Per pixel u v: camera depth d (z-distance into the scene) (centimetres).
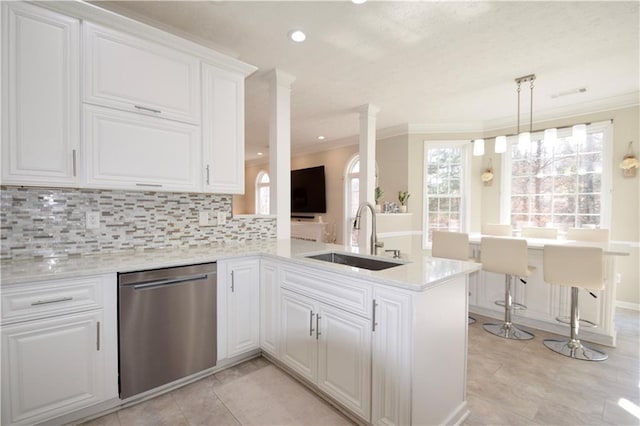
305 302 198
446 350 163
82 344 166
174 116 219
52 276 156
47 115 173
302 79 334
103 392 173
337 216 675
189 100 227
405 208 502
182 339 201
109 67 191
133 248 231
